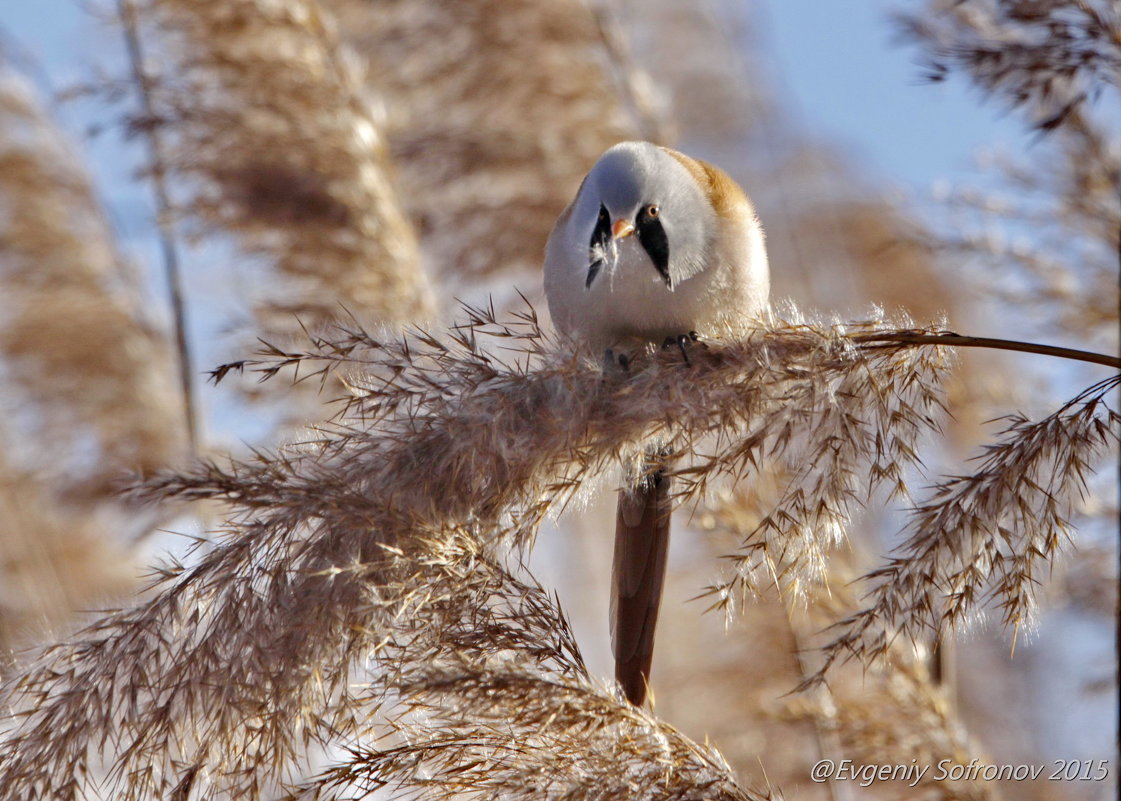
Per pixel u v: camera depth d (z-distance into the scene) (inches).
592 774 190.2
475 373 191.0
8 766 190.1
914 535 190.5
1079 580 196.2
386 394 191.0
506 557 190.7
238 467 190.7
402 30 201.0
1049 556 190.4
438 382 191.0
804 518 190.7
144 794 190.1
